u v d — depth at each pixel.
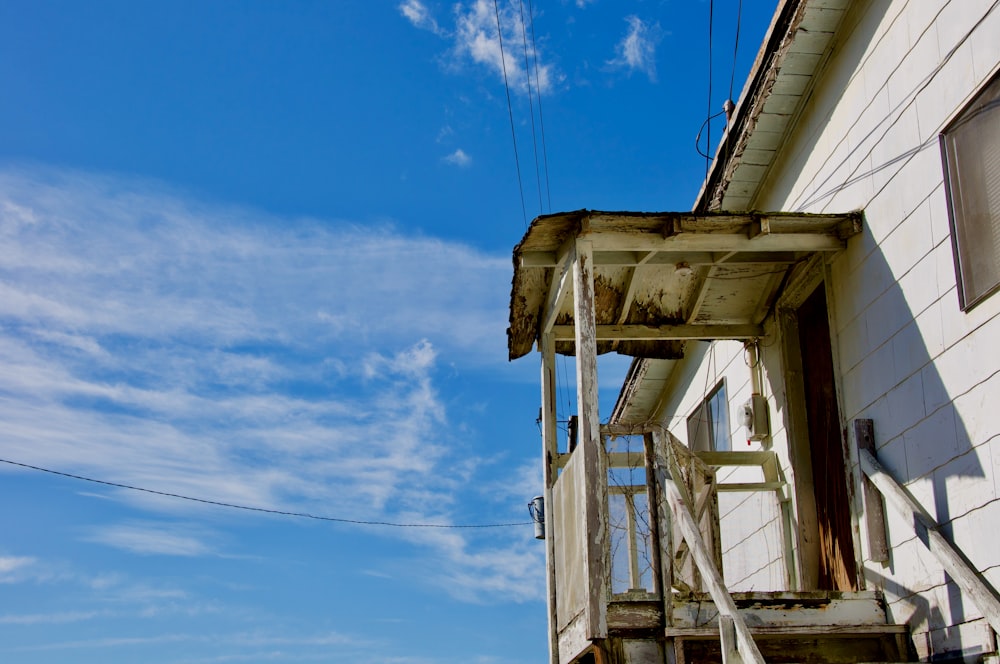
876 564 7.14
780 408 9.21
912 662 6.46
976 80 6.38
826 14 8.11
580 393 7.12
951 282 6.50
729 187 9.69
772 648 6.73
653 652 6.52
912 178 7.02
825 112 8.41
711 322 9.57
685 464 7.89
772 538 9.38
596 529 6.77
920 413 6.76
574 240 7.55
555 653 8.51
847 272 7.82
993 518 5.96
